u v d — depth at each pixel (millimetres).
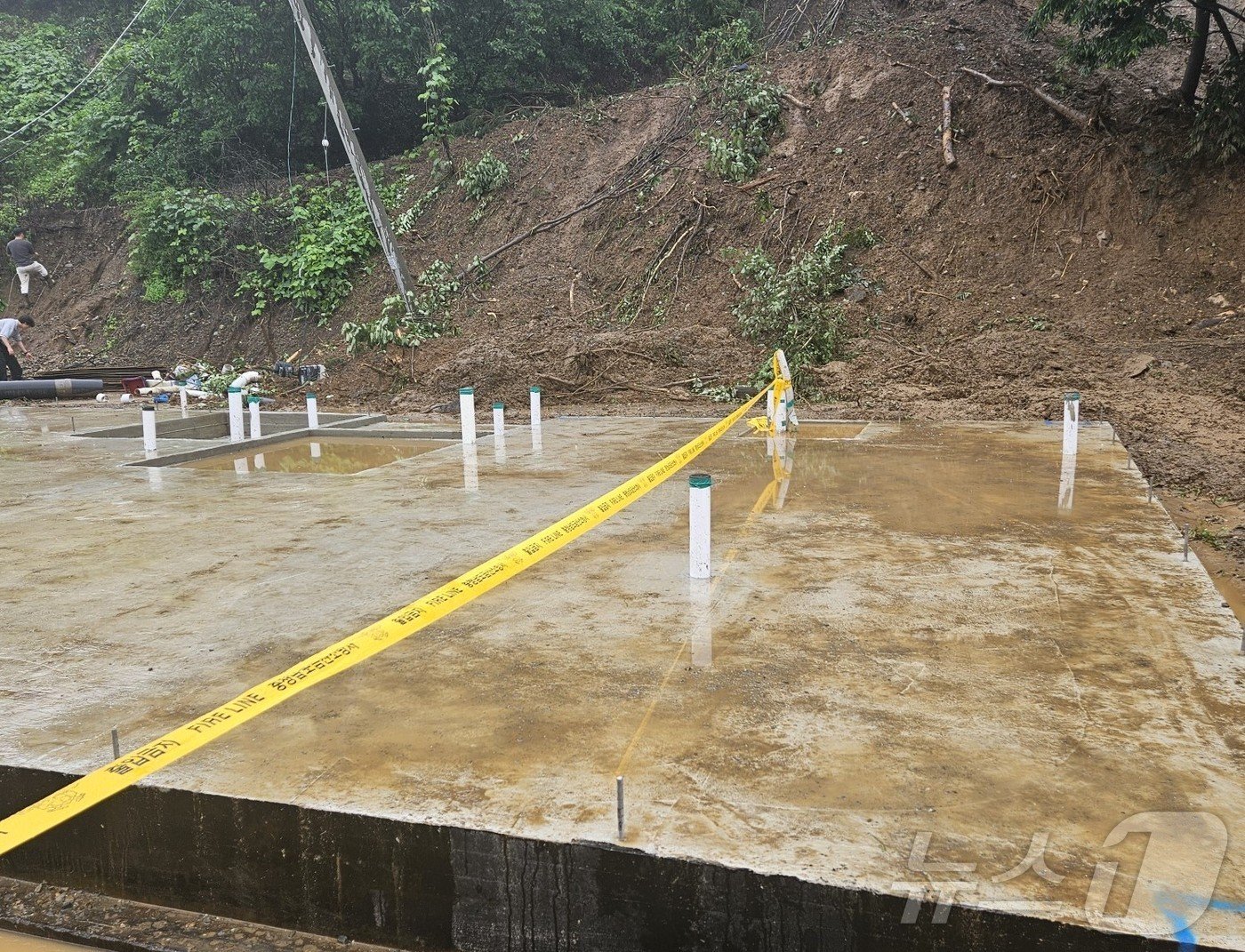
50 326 24359
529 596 5023
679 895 2631
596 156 21906
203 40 22219
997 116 18109
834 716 3498
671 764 3154
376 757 3242
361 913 2926
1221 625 4379
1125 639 4215
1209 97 15664
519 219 21375
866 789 2965
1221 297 14711
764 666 3992
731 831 2740
